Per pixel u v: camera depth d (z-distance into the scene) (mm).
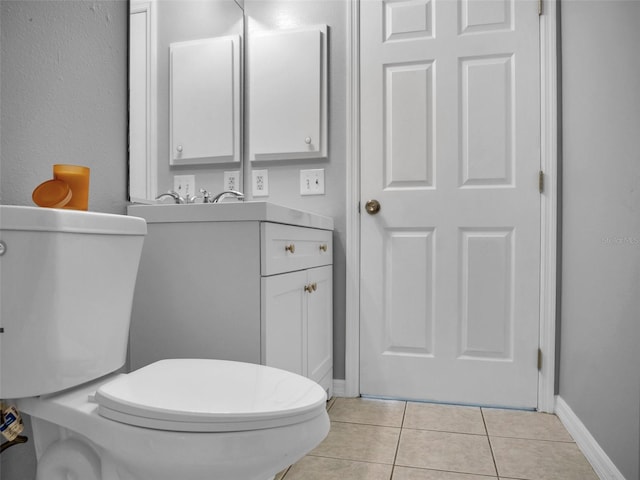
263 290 1337
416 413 1947
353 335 2133
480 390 2031
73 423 883
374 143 2121
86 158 1336
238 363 1114
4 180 1084
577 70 1733
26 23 1142
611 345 1367
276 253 1427
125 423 830
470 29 2035
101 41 1396
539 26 1980
